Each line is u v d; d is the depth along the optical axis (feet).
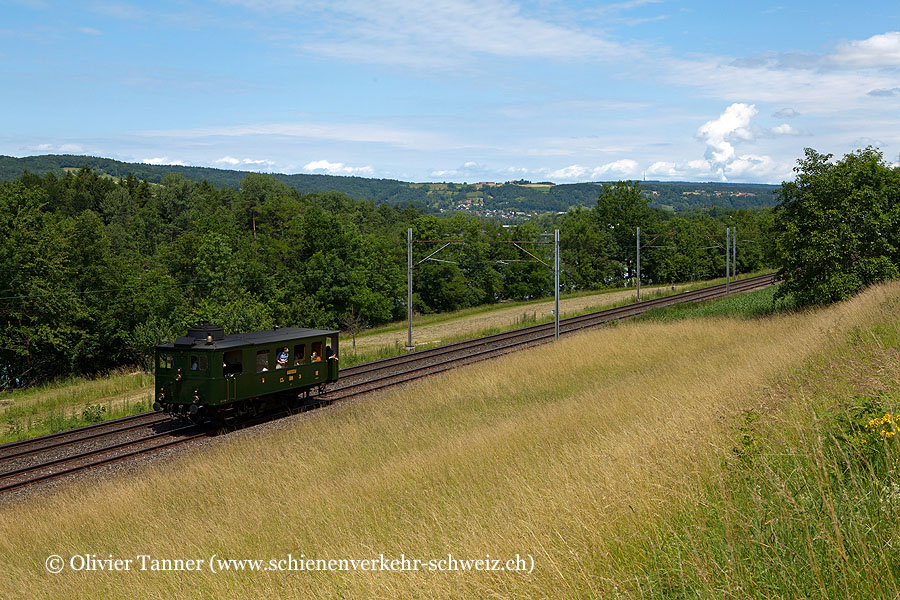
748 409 29.94
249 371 63.67
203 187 428.56
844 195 93.97
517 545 21.25
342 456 46.01
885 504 15.96
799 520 16.49
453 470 36.65
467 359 94.02
